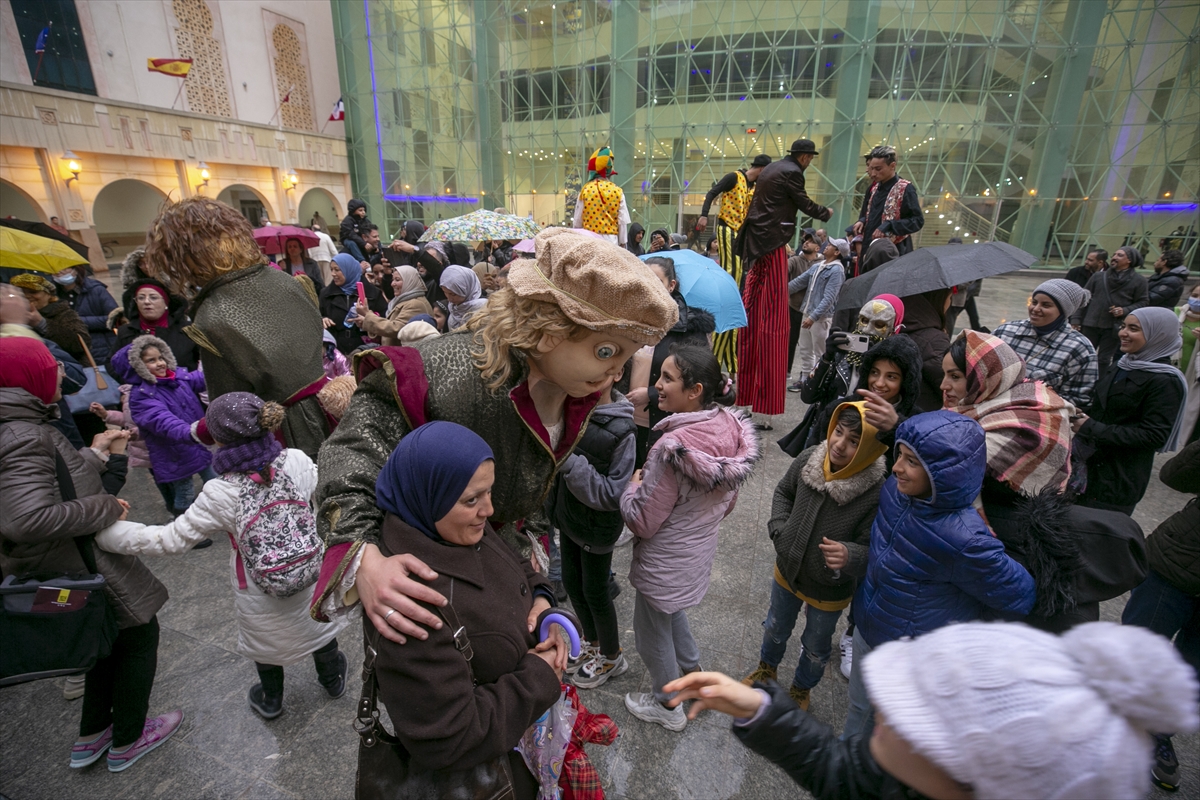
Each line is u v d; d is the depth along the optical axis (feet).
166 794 6.56
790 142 58.39
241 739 7.25
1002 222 58.95
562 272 3.12
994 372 5.97
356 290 19.44
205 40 73.61
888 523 5.51
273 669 7.30
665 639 6.97
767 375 15.57
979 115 55.52
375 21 70.79
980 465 4.85
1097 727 1.94
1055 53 53.88
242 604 6.68
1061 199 57.93
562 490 7.12
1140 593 6.94
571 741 4.37
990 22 53.21
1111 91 54.54
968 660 2.21
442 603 3.09
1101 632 2.15
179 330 12.99
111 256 81.20
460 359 3.76
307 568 6.44
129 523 6.15
